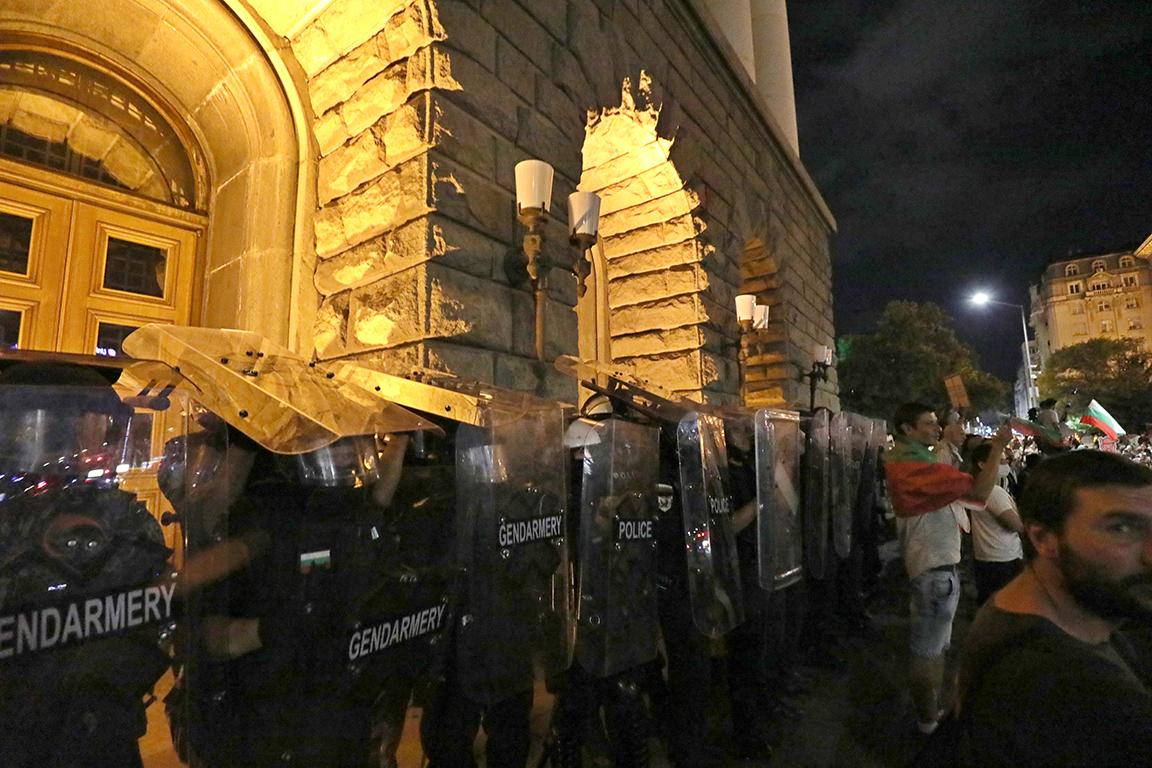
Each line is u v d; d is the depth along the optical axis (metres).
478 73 3.29
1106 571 0.92
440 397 1.70
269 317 3.33
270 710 1.09
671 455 2.38
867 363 18.92
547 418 1.83
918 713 2.70
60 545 0.87
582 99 4.24
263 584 1.14
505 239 3.43
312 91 3.64
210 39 3.35
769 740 2.64
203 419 1.14
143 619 0.95
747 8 9.63
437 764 1.58
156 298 3.51
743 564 2.64
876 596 5.07
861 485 4.48
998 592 1.09
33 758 0.80
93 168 3.35
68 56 3.24
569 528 2.07
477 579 1.56
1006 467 4.46
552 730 2.10
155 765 0.94
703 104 6.29
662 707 2.39
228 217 3.64
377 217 3.19
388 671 1.29
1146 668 1.07
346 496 1.29
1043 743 0.84
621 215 6.24
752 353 7.10
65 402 0.92
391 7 3.18
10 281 2.93
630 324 6.27
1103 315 54.69
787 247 8.69
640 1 5.17
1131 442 11.70
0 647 0.79
